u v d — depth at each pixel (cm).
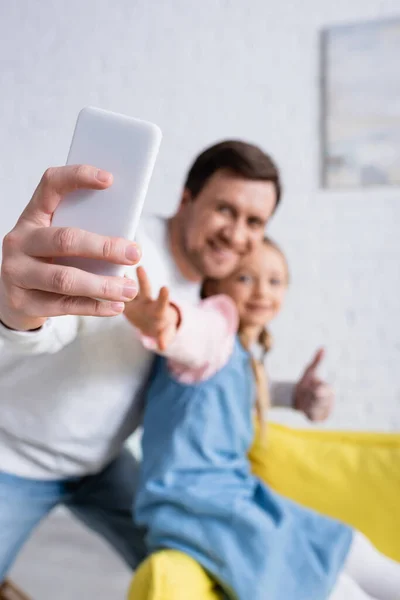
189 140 171
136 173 44
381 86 157
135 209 44
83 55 177
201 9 169
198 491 74
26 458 82
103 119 46
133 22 174
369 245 159
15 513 84
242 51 167
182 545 71
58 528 158
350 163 159
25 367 76
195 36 170
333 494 98
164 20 171
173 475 76
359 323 160
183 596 64
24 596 109
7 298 47
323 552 74
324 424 161
